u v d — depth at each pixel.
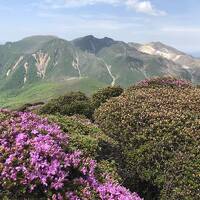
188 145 19.16
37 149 10.95
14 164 10.39
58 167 10.92
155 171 18.70
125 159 19.59
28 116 14.33
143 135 20.12
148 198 19.16
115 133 21.33
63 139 12.80
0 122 13.01
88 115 32.75
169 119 20.88
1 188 10.12
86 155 15.02
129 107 22.78
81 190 11.27
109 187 12.11
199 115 22.17
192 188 17.25
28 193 10.24
